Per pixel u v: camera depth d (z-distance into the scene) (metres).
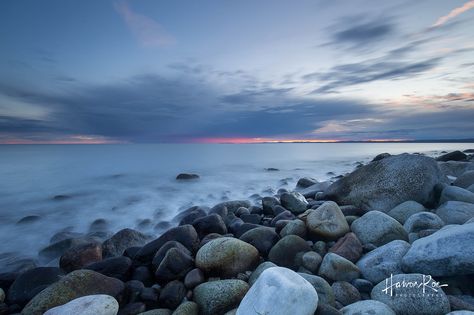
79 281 4.79
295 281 3.62
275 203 10.26
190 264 5.53
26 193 19.64
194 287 4.99
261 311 3.33
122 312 4.60
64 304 4.13
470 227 4.32
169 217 12.81
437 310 3.62
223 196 17.48
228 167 35.38
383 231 5.94
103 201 16.88
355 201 9.06
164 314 4.43
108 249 7.72
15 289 5.46
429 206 8.28
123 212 14.08
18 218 13.50
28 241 10.36
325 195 10.19
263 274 3.76
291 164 38.88
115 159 54.25
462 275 4.18
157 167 36.25
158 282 5.45
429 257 4.25
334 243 6.11
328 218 6.50
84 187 21.77
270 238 6.42
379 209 8.52
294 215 8.88
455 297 3.85
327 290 4.25
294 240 5.87
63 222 12.63
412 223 6.18
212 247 5.41
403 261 4.57
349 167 33.81
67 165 40.03
